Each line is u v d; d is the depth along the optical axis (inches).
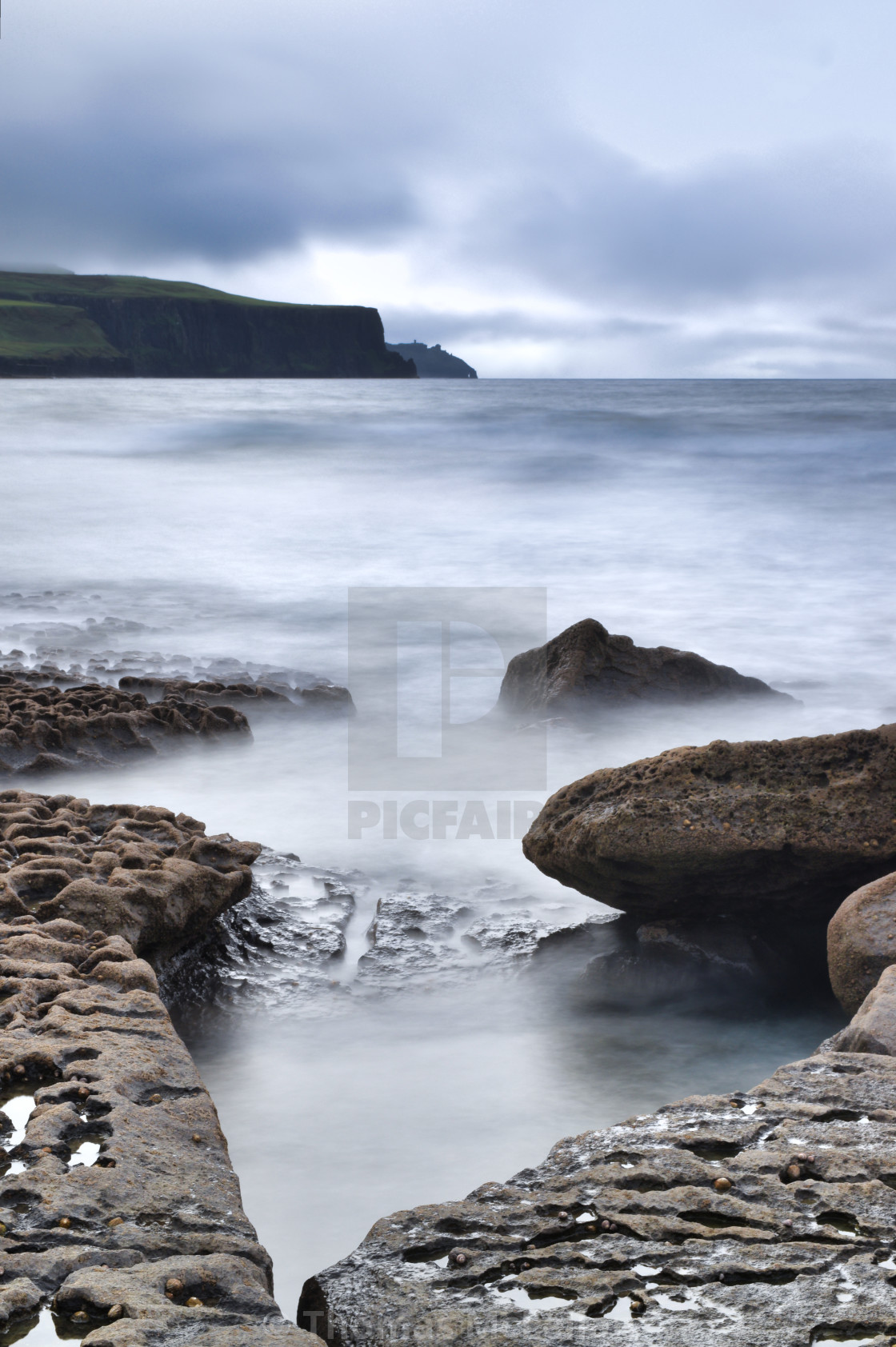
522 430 1775.3
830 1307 96.4
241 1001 214.4
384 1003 214.7
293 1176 157.1
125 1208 110.4
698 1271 102.1
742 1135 125.3
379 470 1343.5
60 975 167.5
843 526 932.6
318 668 525.7
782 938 232.5
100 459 1461.6
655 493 1139.9
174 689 414.3
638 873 223.6
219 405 2657.5
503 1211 113.0
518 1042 200.7
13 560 814.5
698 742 389.1
